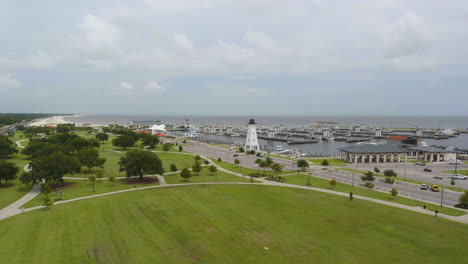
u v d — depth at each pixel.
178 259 47.25
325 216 68.75
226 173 125.00
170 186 98.56
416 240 55.94
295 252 50.28
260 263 46.41
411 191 96.12
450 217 69.31
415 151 186.62
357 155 161.50
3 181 103.06
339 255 49.50
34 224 61.19
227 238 55.59
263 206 76.06
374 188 99.75
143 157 107.38
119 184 101.31
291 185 102.50
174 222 63.53
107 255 48.25
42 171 91.25
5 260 45.78
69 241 53.16
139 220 64.50
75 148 165.75
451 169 143.88
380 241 55.31
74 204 75.75
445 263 47.44
